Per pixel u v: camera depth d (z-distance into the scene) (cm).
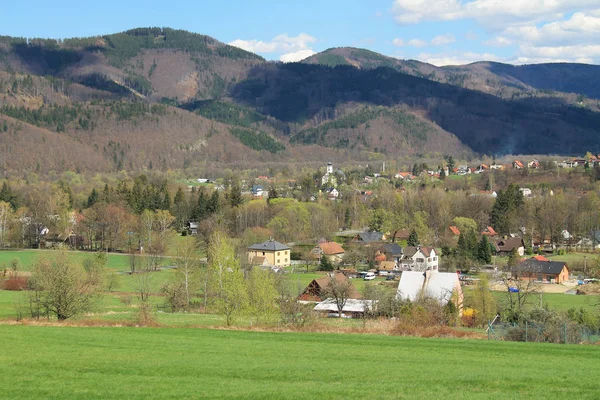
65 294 6588
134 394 3152
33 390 3203
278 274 10456
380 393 3206
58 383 3350
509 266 13062
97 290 8375
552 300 9919
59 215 17162
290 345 4728
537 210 18662
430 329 5778
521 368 3928
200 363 3947
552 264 12600
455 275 8844
